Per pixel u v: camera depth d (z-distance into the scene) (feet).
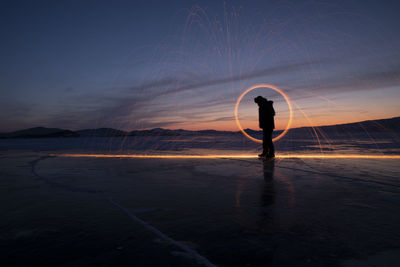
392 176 11.05
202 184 9.71
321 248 4.25
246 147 34.86
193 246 4.38
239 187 9.11
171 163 16.42
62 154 24.85
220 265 3.73
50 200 7.57
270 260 3.86
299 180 10.30
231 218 5.83
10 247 4.42
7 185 9.77
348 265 3.68
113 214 6.20
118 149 32.60
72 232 5.08
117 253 4.16
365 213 6.10
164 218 5.88
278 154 22.25
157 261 3.86
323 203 6.98
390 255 3.98
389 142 43.27
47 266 3.78
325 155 21.08
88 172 12.90
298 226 5.29
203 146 38.04
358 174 11.59
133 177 11.34
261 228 5.20
